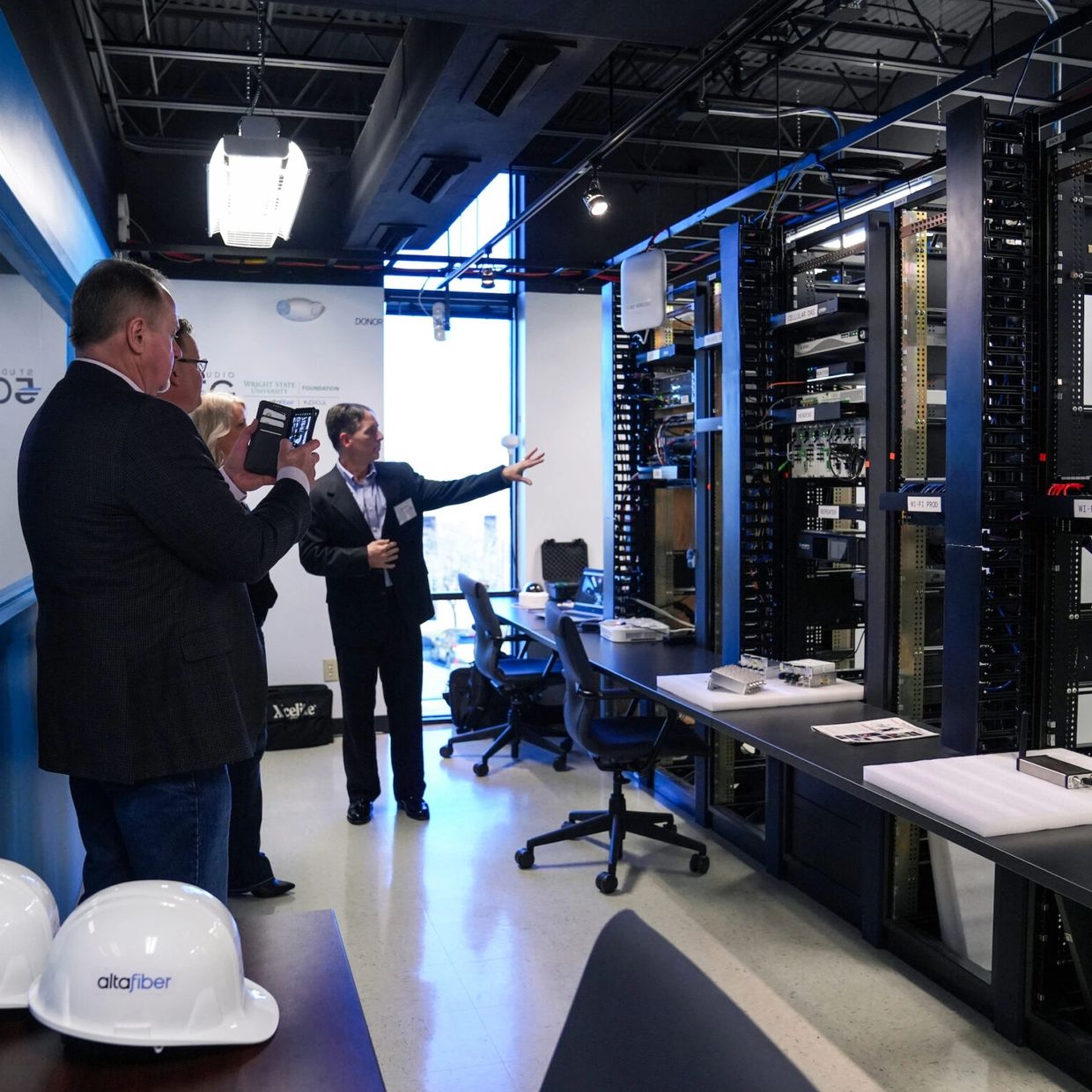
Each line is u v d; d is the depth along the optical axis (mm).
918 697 3355
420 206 4879
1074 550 2701
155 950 1059
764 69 4281
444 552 6801
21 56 2445
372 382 6133
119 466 1679
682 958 827
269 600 3303
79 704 1717
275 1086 1019
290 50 5379
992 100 5414
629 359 5137
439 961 3139
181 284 5883
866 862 3238
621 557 5203
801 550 3777
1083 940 2520
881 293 3209
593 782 5074
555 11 2793
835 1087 2447
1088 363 2705
